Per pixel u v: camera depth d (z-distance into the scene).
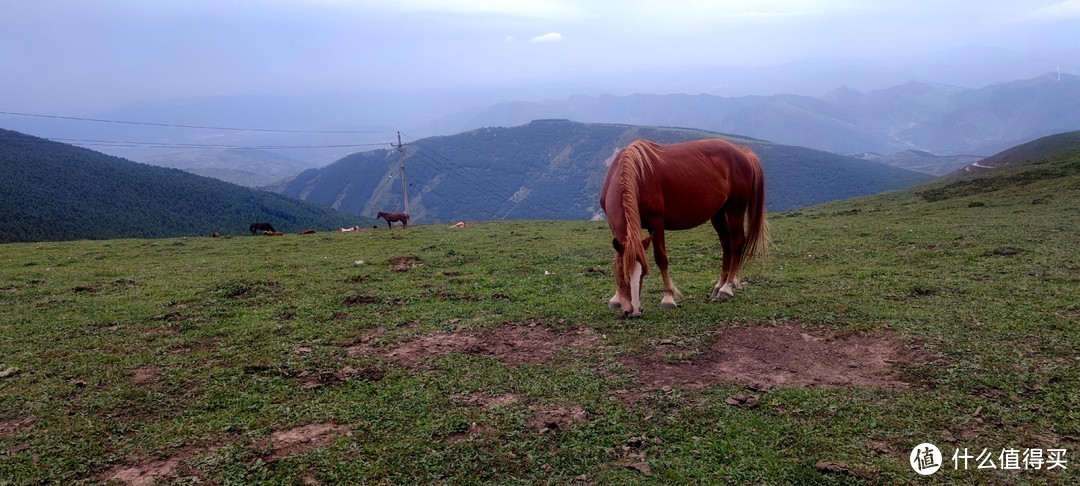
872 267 11.37
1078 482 4.01
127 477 4.55
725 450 4.62
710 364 6.43
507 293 10.20
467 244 18.52
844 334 7.11
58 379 6.56
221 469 4.61
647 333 7.46
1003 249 11.87
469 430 5.13
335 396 5.92
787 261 12.68
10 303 10.57
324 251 18.53
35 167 88.25
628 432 4.98
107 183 90.94
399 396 5.87
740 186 9.05
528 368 6.52
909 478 4.16
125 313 9.55
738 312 8.20
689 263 13.01
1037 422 4.82
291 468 4.58
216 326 8.68
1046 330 6.80
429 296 10.23
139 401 5.93
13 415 5.65
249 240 23.22
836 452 4.54
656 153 8.28
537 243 18.00
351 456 4.73
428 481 4.38
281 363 6.92
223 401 5.86
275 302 10.19
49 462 4.76
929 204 25.88
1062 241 12.48
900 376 5.87
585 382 6.05
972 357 6.14
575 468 4.48
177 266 15.16
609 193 8.24
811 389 5.65
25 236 62.47
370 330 8.30
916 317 7.58
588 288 10.41
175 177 103.88
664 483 4.24
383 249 18.17
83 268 15.22
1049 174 29.36
